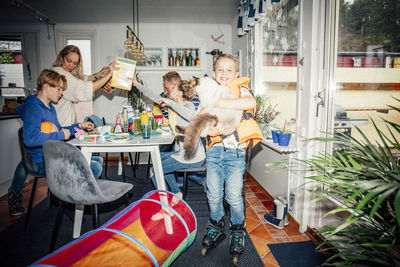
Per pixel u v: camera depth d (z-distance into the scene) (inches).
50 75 75.9
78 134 74.2
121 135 74.1
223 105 53.1
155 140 70.4
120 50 172.2
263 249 68.2
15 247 69.1
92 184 55.4
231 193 61.3
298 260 62.9
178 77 85.5
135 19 163.0
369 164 36.9
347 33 60.1
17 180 86.9
